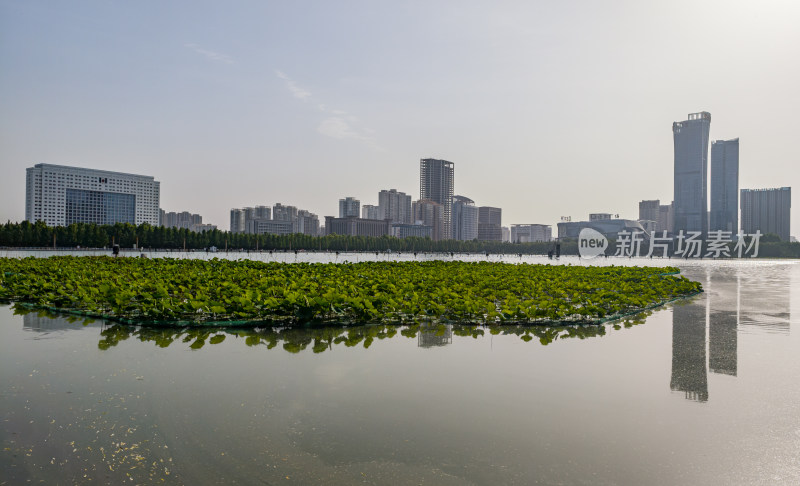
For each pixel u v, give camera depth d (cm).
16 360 834
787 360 888
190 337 1038
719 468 468
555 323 1264
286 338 1038
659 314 1509
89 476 444
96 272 2042
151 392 672
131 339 1012
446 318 1288
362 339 1035
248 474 451
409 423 572
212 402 636
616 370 809
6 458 477
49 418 577
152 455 487
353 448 506
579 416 599
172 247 12900
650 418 595
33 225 11350
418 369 801
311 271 2261
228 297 1378
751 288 2630
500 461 479
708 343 1039
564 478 447
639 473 457
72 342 977
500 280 2017
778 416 605
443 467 467
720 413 614
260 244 15475
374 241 19062
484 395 674
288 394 670
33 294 1527
